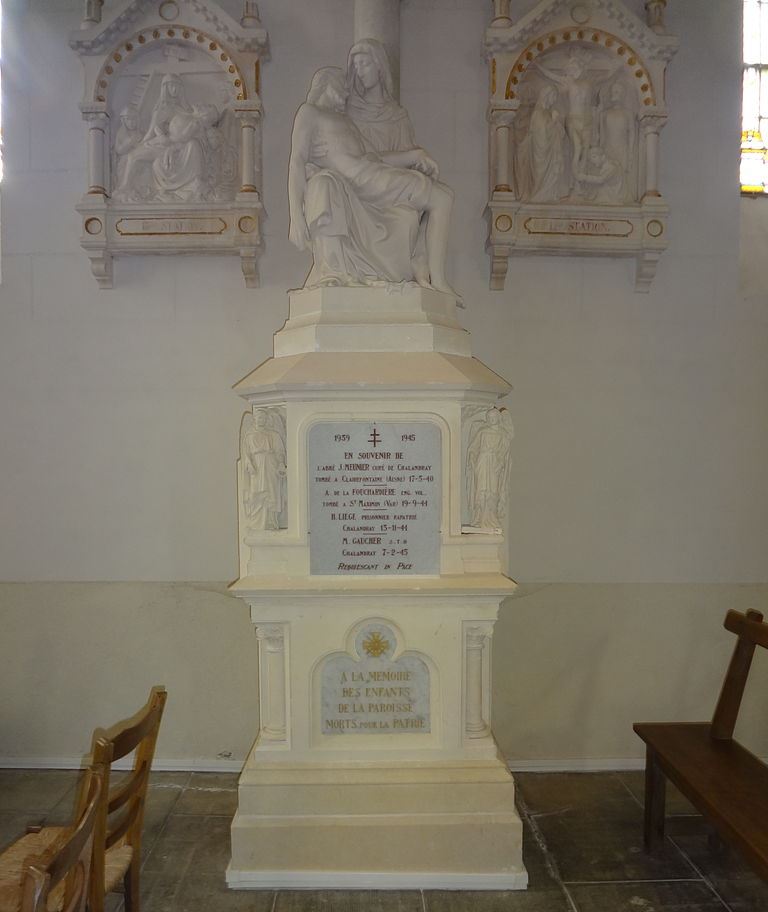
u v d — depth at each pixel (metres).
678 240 4.11
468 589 2.99
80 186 4.08
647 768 3.28
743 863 3.18
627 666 4.13
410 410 3.04
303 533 3.05
